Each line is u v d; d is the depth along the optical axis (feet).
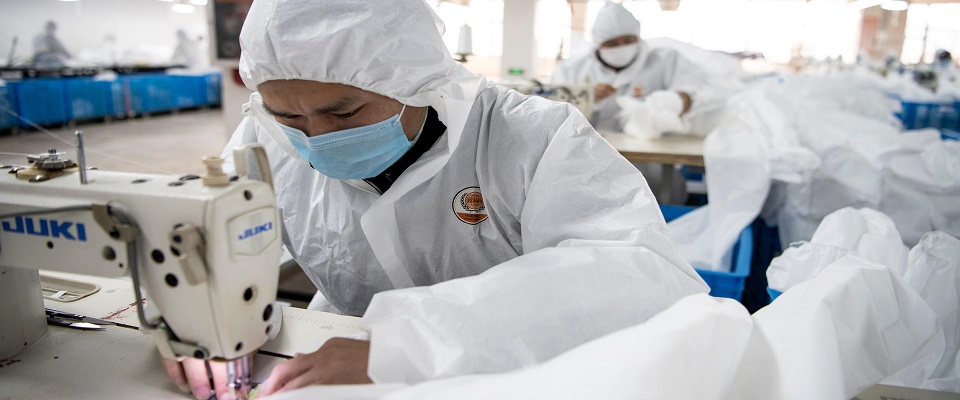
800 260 4.06
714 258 6.54
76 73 22.79
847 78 11.41
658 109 8.50
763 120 8.05
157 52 35.42
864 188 7.11
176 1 35.76
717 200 6.89
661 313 2.04
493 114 3.34
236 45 11.97
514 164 3.16
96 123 23.89
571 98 8.30
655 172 10.19
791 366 2.08
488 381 1.76
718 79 9.68
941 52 20.39
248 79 2.89
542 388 1.69
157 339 2.31
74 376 2.47
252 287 2.23
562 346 2.11
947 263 3.46
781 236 7.80
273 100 2.81
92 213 2.19
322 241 3.65
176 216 2.08
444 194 3.37
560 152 3.00
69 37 30.86
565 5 14.78
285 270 6.05
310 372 2.19
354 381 2.14
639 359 1.73
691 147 7.88
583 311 2.20
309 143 2.91
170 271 2.15
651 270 2.43
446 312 2.14
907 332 2.56
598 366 1.72
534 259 2.45
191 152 16.15
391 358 2.03
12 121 18.53
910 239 6.95
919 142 7.53
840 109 9.53
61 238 2.31
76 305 3.10
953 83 17.57
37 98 19.93
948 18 24.07
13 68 20.71
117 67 27.35
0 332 2.53
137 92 26.13
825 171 7.27
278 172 3.73
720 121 8.63
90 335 2.81
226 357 2.23
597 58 10.54
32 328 2.69
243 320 2.22
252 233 2.17
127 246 2.18
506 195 3.22
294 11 2.57
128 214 2.17
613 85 10.56
